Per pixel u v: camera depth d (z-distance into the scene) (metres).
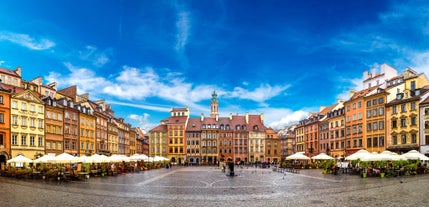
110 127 108.81
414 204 20.67
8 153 64.06
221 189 30.42
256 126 142.62
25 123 68.38
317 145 108.94
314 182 36.88
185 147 139.00
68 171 43.25
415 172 48.47
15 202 22.30
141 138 164.38
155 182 38.34
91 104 98.44
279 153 142.50
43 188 30.81
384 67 89.56
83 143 88.38
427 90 67.06
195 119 144.38
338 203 21.42
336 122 96.75
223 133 139.62
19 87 72.50
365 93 84.31
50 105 75.12
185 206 20.88
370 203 21.23
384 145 75.81
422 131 66.19
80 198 24.22
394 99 75.00
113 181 39.47
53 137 75.88
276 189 30.09
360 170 49.47
